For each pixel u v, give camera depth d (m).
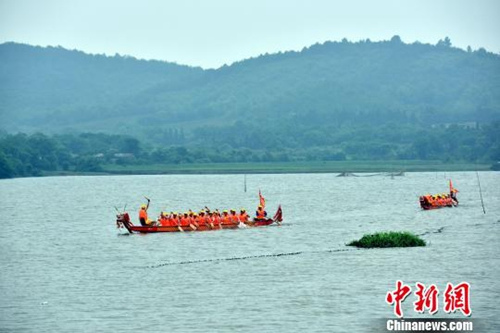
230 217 162.62
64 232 165.62
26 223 190.75
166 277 106.50
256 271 109.62
